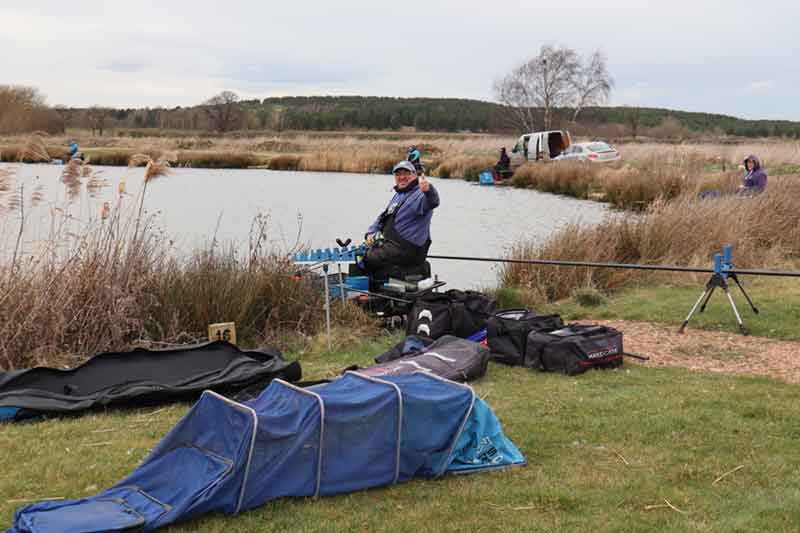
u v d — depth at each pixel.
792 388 6.73
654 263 12.24
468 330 8.27
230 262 9.52
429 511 4.48
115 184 31.23
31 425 6.05
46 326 7.95
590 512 4.47
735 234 12.85
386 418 4.82
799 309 9.32
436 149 50.22
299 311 9.29
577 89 58.38
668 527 4.25
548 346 7.44
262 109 96.69
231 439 4.49
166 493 4.45
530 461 5.23
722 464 5.11
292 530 4.24
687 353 8.12
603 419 5.95
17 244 8.68
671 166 26.66
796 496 4.58
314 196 28.42
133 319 8.30
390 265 9.59
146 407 6.56
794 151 31.67
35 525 4.01
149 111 83.56
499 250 16.31
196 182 34.56
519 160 39.03
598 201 26.16
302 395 4.74
